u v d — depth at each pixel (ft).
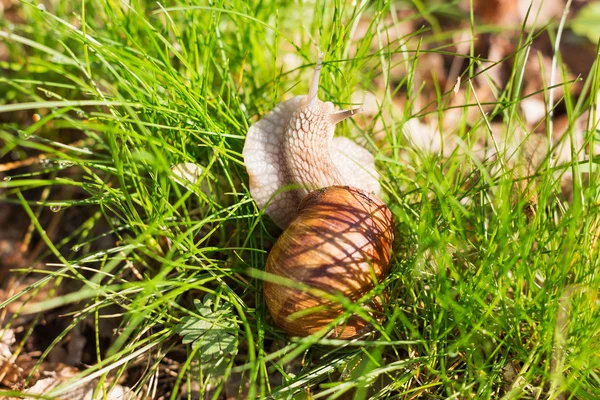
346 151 0.90
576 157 0.78
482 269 0.77
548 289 0.76
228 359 0.82
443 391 0.79
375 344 0.75
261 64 0.98
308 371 0.81
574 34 1.20
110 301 0.82
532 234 0.77
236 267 0.87
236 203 0.86
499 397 0.78
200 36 0.93
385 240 0.80
